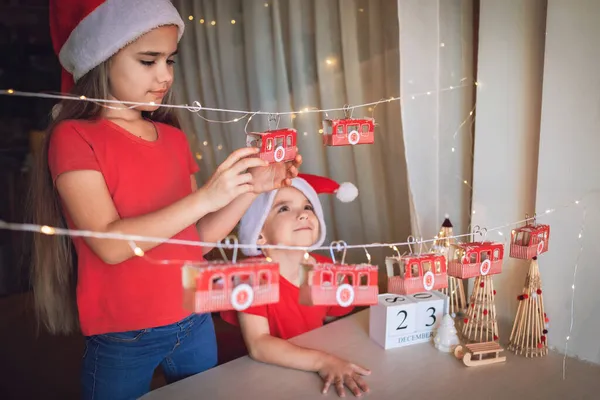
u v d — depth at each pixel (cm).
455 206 136
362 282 93
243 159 84
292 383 96
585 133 101
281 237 126
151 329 102
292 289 131
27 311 242
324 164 195
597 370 100
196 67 249
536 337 106
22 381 186
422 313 112
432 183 134
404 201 170
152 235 82
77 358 204
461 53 131
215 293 69
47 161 99
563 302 108
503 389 93
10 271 264
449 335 108
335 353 107
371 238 181
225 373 100
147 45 93
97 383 103
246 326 108
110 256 87
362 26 170
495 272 100
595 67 99
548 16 103
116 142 98
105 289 99
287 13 197
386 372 99
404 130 130
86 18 92
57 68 299
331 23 179
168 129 114
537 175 110
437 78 131
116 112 101
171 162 108
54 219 104
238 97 233
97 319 100
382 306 109
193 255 108
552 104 105
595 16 97
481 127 121
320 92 185
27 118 292
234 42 228
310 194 129
